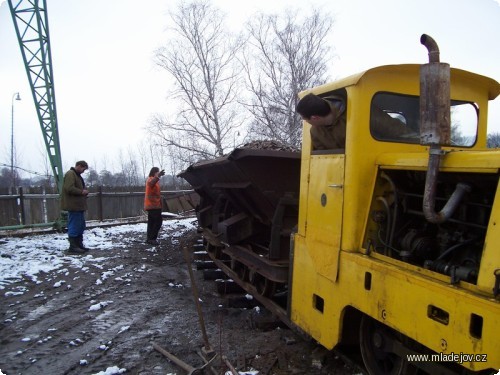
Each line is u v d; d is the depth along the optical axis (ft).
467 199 8.79
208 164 21.06
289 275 13.76
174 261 27.86
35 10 38.47
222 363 12.62
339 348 12.55
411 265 9.00
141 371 12.41
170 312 17.54
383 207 10.66
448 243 9.14
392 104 11.46
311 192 12.66
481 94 12.79
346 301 10.62
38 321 16.38
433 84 7.85
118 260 27.25
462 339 7.43
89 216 47.62
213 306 18.48
